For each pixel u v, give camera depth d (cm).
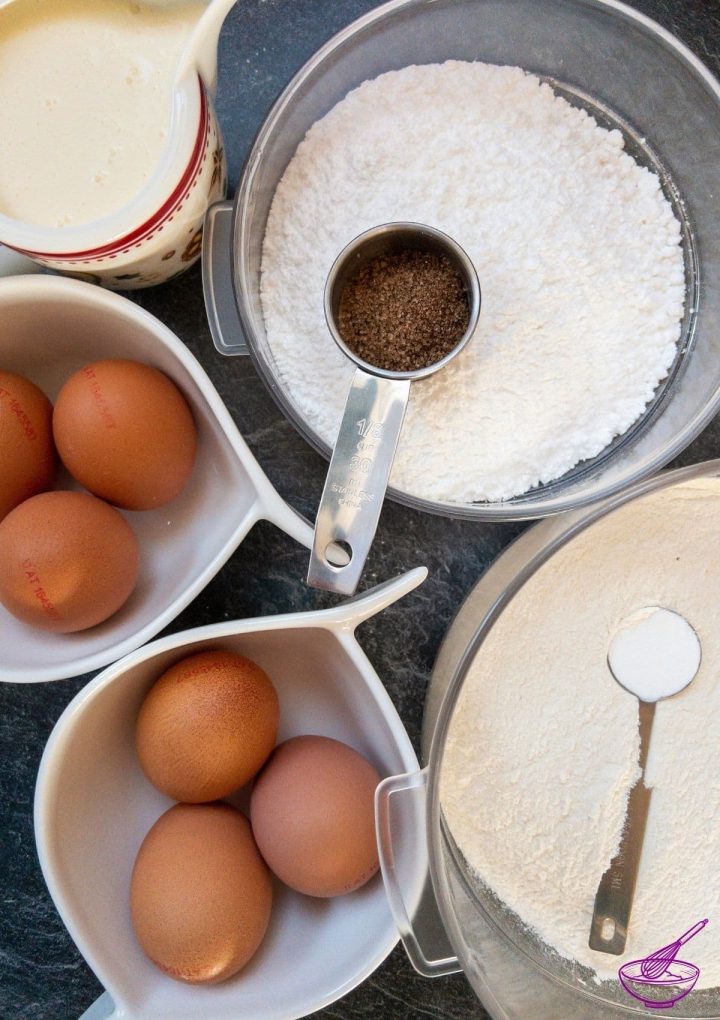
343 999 87
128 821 78
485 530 87
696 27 85
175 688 71
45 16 65
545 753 82
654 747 83
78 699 68
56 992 87
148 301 86
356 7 85
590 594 81
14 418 72
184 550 80
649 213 85
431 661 87
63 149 66
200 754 70
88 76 66
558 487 85
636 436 86
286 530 72
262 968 74
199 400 75
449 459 83
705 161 82
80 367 82
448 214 82
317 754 73
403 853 71
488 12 79
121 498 74
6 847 86
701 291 85
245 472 73
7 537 69
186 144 64
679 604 82
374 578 87
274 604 86
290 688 82
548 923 83
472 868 82
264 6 84
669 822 83
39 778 68
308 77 77
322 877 70
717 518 81
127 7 66
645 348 84
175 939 68
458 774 82
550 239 82
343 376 81
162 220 68
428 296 80
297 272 83
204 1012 71
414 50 83
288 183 84
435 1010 87
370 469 72
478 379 82
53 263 68
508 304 81
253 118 86
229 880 70
